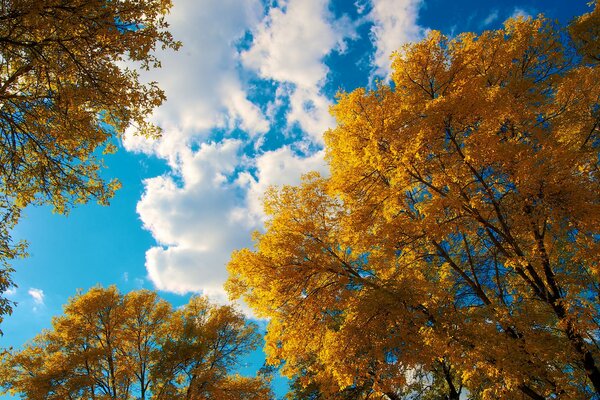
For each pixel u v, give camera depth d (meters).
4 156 6.68
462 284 8.17
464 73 7.28
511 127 7.37
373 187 7.92
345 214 8.62
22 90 6.29
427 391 10.02
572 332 6.12
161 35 5.92
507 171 6.40
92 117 6.68
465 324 6.11
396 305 6.28
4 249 6.31
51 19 5.09
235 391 14.79
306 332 8.36
